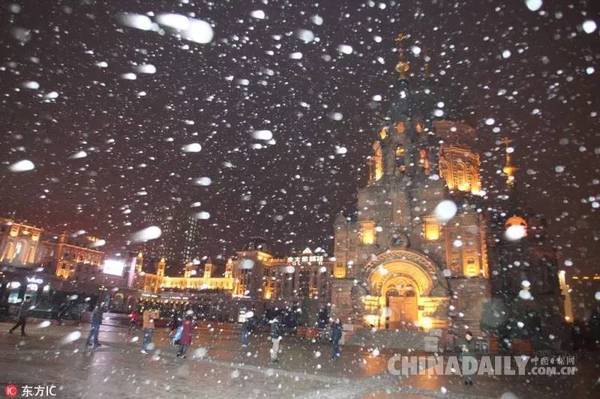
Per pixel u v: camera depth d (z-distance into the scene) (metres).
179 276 119.19
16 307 38.12
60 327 33.56
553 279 53.16
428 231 51.06
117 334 33.31
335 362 24.34
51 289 64.38
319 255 95.94
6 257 80.69
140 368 16.19
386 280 50.56
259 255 99.62
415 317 49.22
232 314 95.31
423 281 48.47
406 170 54.94
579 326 56.31
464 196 57.03
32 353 17.52
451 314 45.44
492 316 45.59
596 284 61.47
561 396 15.64
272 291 97.81
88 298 55.00
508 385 17.86
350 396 13.64
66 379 12.59
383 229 53.44
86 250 96.69
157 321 50.41
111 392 11.41
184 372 16.17
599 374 24.00
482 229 48.56
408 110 57.59
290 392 13.59
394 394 14.46
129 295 102.12
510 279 54.72
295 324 79.38
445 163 59.00
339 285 52.94
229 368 18.53
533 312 51.66
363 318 48.50
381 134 58.84
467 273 47.56
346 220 56.19
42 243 88.31
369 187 55.94
